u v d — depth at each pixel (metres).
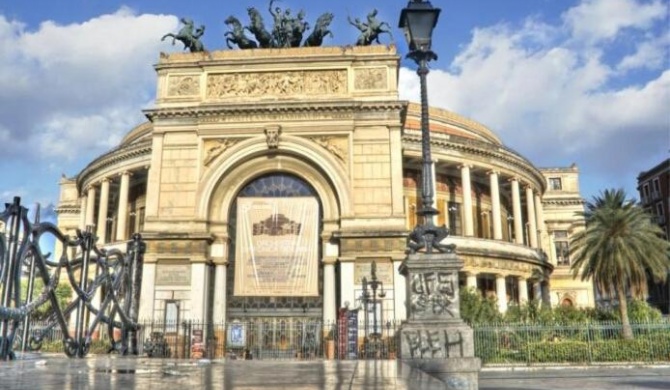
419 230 19.20
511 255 65.88
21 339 15.22
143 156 66.62
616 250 50.53
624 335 44.97
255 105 47.91
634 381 33.84
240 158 47.69
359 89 48.75
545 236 90.81
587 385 31.81
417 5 20.08
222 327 44.44
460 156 68.31
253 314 46.28
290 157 48.00
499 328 43.03
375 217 45.78
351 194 46.47
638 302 54.16
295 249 46.91
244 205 47.91
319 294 46.25
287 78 49.31
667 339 43.97
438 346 17.69
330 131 47.75
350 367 11.67
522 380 35.28
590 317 53.16
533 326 43.47
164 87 49.66
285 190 48.62
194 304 44.56
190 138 48.38
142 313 44.44
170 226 46.53
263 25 52.91
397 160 46.97
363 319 43.50
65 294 54.75
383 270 44.72
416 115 78.38
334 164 47.12
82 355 16.34
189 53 50.38
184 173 47.69
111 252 18.84
